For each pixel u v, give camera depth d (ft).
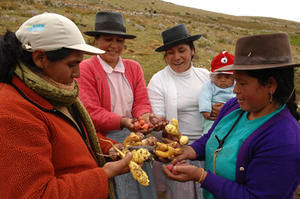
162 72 10.05
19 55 4.40
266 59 4.55
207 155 6.37
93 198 4.54
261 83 4.70
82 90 8.39
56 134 4.64
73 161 4.94
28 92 4.49
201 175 5.48
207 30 90.07
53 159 4.71
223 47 58.65
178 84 9.69
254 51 4.65
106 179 4.81
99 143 6.59
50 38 4.33
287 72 4.69
